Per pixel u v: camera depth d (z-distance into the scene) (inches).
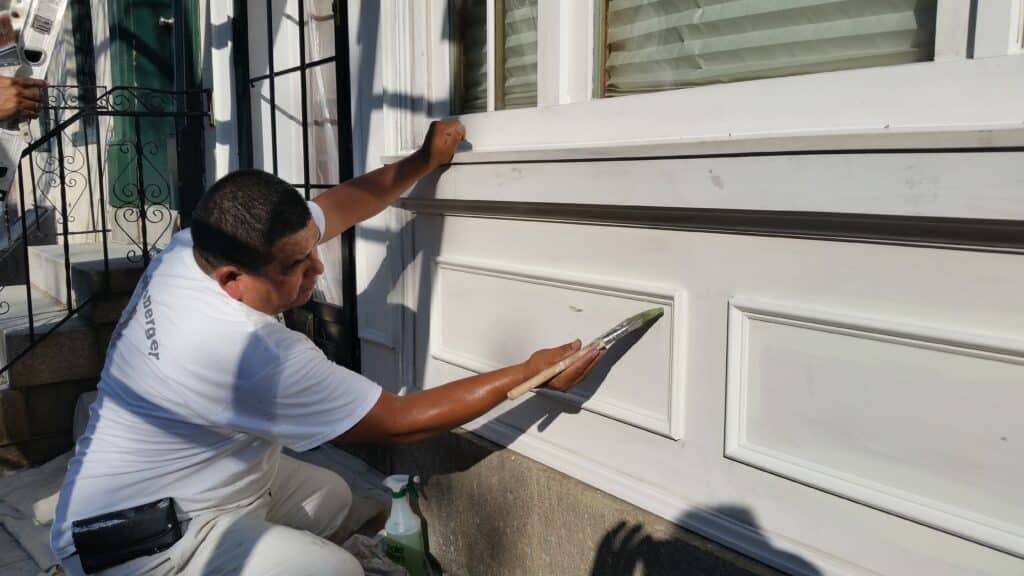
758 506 66.2
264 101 164.9
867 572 59.4
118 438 76.0
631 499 76.8
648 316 71.6
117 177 221.6
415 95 108.0
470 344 97.0
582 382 81.9
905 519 56.7
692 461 71.3
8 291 198.4
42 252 198.5
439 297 101.9
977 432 52.5
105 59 240.4
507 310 90.4
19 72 110.9
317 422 72.8
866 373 57.9
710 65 73.4
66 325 151.6
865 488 58.3
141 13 219.6
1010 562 52.0
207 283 73.3
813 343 61.0
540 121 86.5
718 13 72.1
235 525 78.4
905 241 54.6
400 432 73.3
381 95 112.5
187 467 77.3
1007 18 50.6
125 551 73.7
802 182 57.6
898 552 57.6
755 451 65.4
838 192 55.6
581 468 82.4
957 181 49.4
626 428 77.5
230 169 176.7
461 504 98.7
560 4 83.1
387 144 112.1
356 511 105.3
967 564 54.1
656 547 73.3
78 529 73.0
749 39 69.9
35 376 144.9
